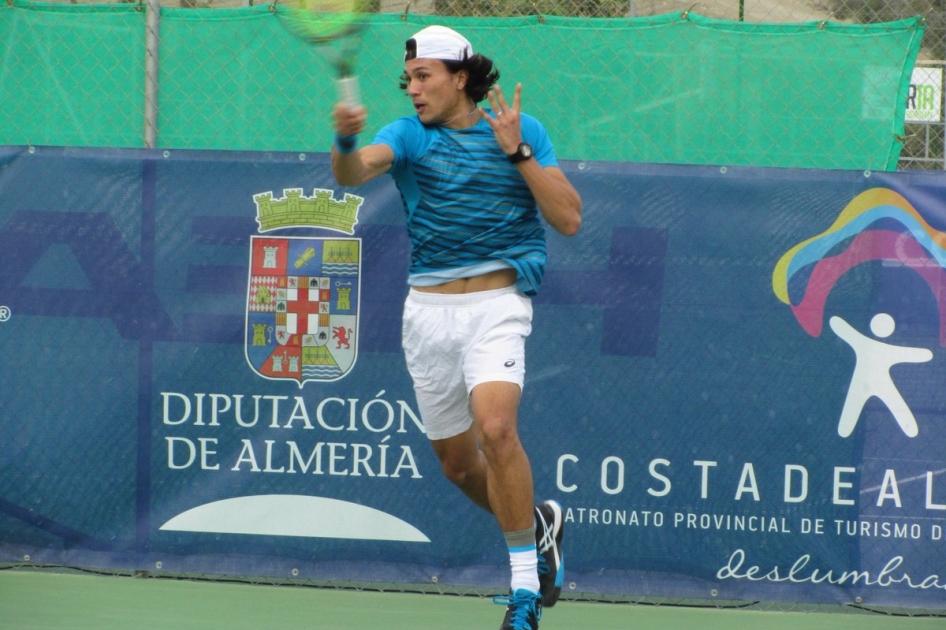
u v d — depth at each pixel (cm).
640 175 1447
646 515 1447
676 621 1397
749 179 1437
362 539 1478
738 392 1437
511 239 1088
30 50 1692
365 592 1495
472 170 1073
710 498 1442
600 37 1662
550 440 1452
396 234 1472
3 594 1414
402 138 1075
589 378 1449
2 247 1508
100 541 1509
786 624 1395
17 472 1516
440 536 1473
